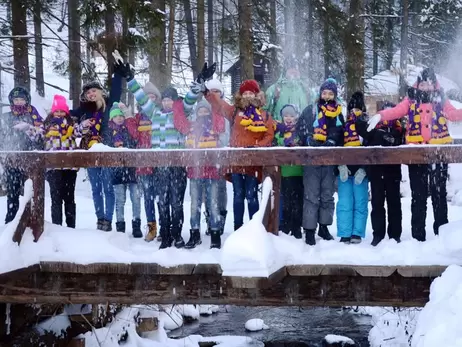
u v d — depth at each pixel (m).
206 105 5.96
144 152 5.28
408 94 5.64
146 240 6.12
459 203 10.82
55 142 6.15
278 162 5.14
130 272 5.14
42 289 5.34
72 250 5.25
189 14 18.31
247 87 5.75
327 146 5.50
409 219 7.77
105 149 5.38
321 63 15.84
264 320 10.59
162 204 5.68
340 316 10.68
